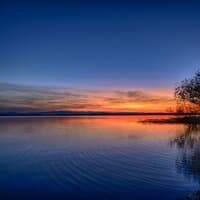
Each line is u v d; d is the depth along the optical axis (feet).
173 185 42.06
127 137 110.93
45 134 126.11
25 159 65.16
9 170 53.72
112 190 40.27
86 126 189.37
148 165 56.65
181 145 86.99
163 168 53.57
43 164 59.11
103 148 81.82
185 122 226.58
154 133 126.62
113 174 49.52
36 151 77.10
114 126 185.88
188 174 48.57
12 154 72.49
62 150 78.69
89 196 37.88
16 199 37.06
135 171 51.55
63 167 56.08
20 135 121.39
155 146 85.05
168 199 36.22
